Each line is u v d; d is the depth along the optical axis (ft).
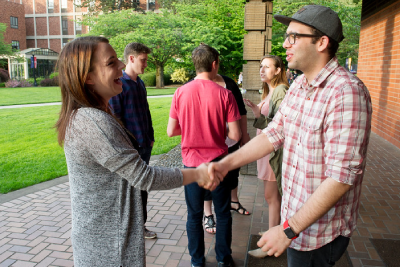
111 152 4.22
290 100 5.26
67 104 4.47
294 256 5.16
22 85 102.06
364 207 13.05
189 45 84.23
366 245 10.24
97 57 4.47
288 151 5.20
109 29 93.30
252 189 15.01
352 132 4.25
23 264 9.53
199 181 5.14
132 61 10.18
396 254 9.70
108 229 4.54
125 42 84.94
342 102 4.32
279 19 5.24
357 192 4.89
